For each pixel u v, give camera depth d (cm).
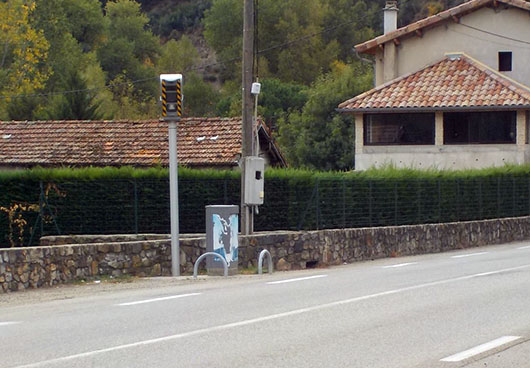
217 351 952
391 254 2652
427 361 892
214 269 1970
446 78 4034
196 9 11775
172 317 1220
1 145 3638
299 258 2298
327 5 9106
